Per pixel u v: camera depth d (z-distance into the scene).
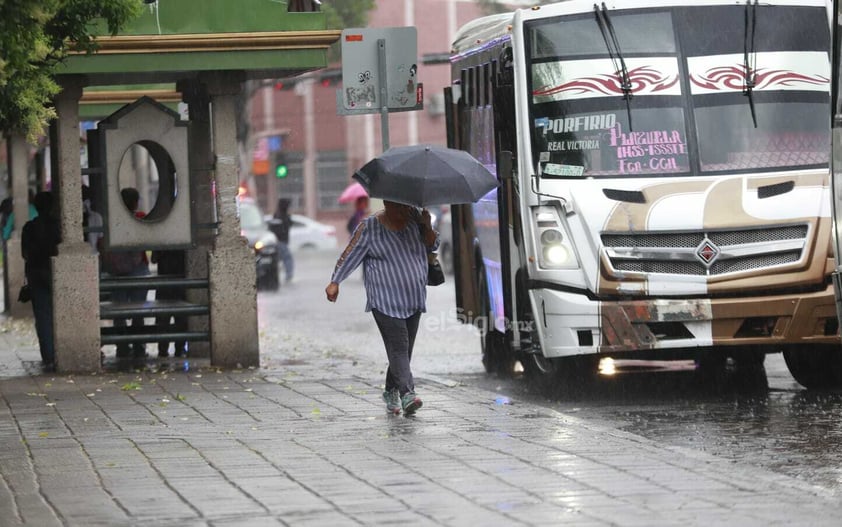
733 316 31.61
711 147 33.12
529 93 33.72
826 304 31.73
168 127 39.00
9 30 22.28
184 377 36.62
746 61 33.75
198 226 39.91
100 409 30.09
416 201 27.75
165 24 37.25
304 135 173.00
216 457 23.41
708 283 31.67
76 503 19.61
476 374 40.22
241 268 39.09
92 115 55.94
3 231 64.81
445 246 103.06
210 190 42.72
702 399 32.81
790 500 19.14
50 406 30.72
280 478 21.36
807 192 32.28
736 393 33.78
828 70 33.94
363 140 170.88
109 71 37.06
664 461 22.31
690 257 31.80
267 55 37.84
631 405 32.06
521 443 24.42
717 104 33.41
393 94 35.31
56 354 38.31
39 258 40.56
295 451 23.94
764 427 28.12
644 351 32.28
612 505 18.86
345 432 26.16
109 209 38.81
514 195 34.22
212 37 37.34
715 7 34.12
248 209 96.50
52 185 41.34
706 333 31.72
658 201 32.22
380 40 35.25
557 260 32.44
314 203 173.12
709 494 19.58
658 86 33.47
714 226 31.81
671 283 31.73
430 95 161.62
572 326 32.06
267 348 47.06
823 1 34.28
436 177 27.86
